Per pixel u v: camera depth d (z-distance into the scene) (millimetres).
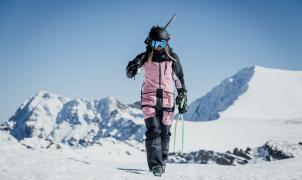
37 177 3932
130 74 5281
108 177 4352
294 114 183250
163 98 5270
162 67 5273
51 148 29047
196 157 49750
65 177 4086
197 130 100938
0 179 3744
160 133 5387
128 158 50125
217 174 5781
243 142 88188
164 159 5414
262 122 117250
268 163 8664
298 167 7496
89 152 47344
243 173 5977
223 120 117938
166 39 5262
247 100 196000
